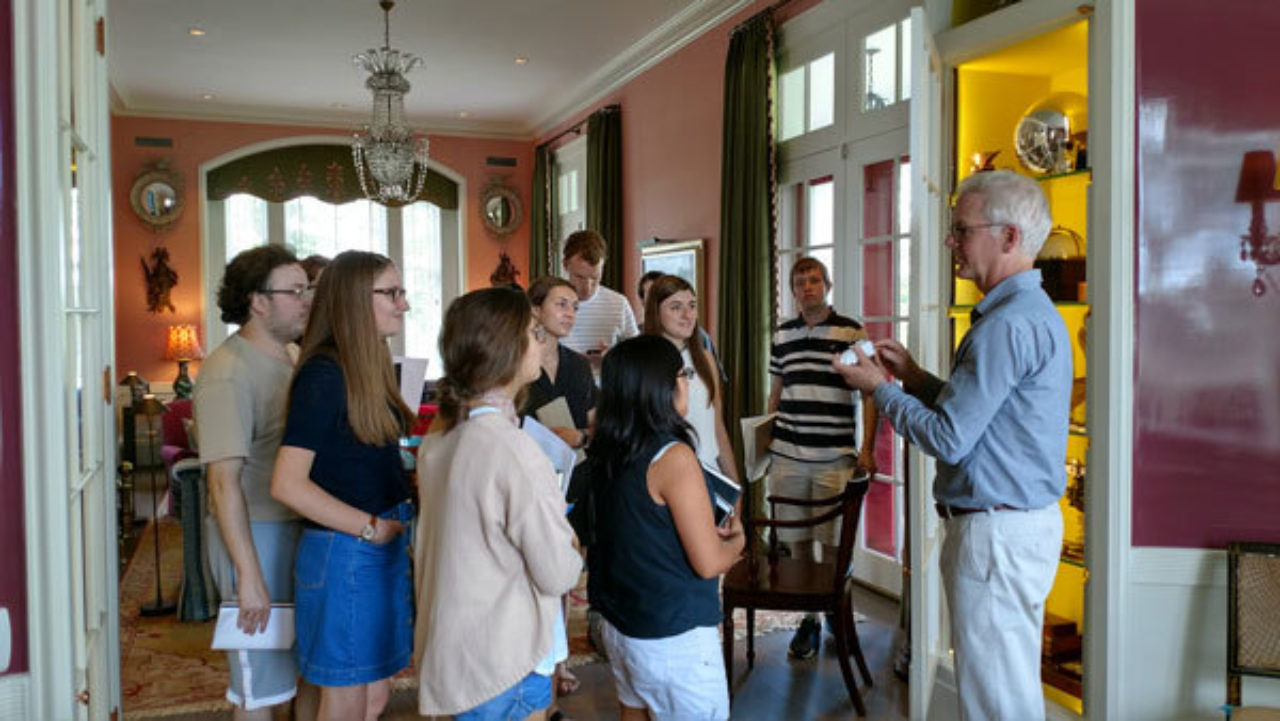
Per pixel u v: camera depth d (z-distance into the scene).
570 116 9.38
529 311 1.79
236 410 2.12
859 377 2.25
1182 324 2.47
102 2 2.36
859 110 4.86
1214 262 2.45
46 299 1.68
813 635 3.79
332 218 10.50
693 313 3.29
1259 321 2.42
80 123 2.07
